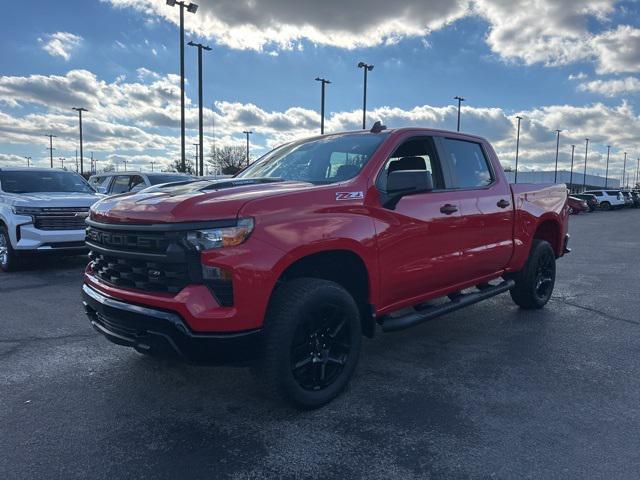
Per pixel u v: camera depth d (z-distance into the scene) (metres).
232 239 3.09
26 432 3.24
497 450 3.01
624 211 45.75
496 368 4.34
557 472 2.79
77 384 4.00
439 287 4.65
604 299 6.94
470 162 5.16
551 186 6.36
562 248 6.66
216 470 2.82
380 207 3.90
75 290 7.36
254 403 3.67
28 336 5.18
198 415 3.48
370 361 4.53
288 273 3.60
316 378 3.55
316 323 3.49
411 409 3.56
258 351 3.27
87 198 9.05
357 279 3.94
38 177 10.09
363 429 3.28
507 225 5.35
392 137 4.27
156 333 3.20
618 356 4.64
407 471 2.80
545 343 5.02
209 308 3.06
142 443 3.11
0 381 4.05
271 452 3.01
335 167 4.20
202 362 3.17
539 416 3.45
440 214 4.41
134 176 14.11
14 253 8.64
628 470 2.80
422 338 5.19
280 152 5.00
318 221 3.46
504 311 6.25
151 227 3.20
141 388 3.93
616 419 3.41
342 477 2.76
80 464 2.88
